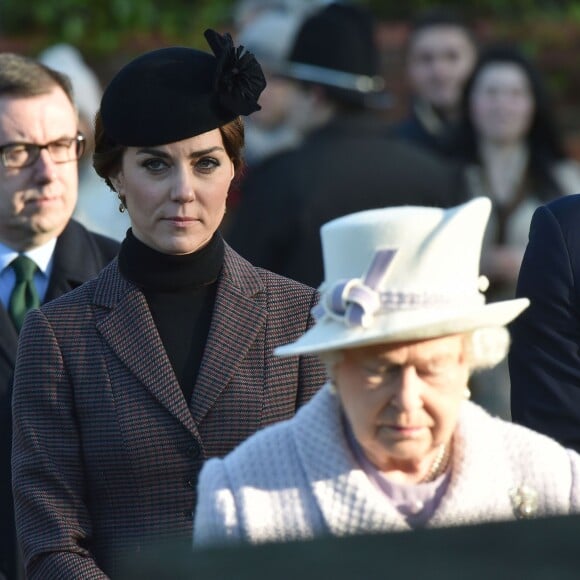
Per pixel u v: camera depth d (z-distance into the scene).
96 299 11.66
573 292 12.51
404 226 8.93
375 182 18.30
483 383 20.70
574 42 32.12
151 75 11.32
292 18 26.05
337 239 9.10
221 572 5.23
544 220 12.86
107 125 11.46
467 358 9.12
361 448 9.53
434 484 9.49
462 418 9.69
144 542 11.16
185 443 11.24
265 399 11.45
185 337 11.59
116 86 11.43
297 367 11.65
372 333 8.70
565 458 9.70
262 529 9.33
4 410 13.48
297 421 9.67
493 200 22.97
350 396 9.05
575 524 5.44
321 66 19.11
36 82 15.16
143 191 11.40
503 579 5.14
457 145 23.38
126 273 11.70
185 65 11.39
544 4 34.19
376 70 19.69
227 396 11.38
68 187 15.28
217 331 11.54
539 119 23.16
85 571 10.99
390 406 8.95
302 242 18.14
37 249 15.34
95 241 15.82
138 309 11.54
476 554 5.27
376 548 5.32
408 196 18.41
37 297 15.22
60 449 11.30
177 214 11.37
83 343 11.48
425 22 26.47
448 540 5.37
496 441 9.66
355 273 9.02
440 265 8.95
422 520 9.42
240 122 11.66
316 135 18.77
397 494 9.45
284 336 11.71
